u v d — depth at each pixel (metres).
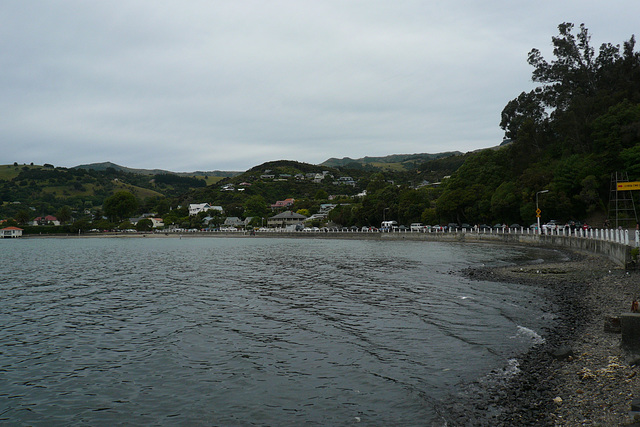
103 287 39.41
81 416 14.12
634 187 61.03
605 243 48.06
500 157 120.81
